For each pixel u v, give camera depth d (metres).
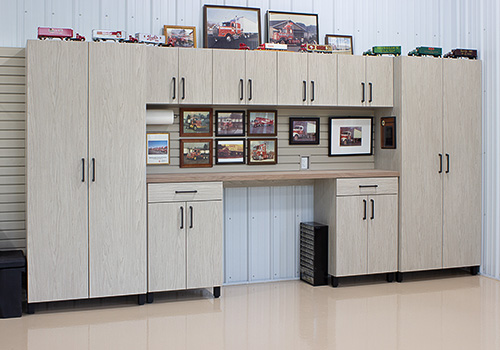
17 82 4.70
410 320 4.29
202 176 4.80
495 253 5.58
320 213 5.55
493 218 5.60
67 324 4.21
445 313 4.46
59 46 4.40
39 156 4.39
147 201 4.68
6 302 4.35
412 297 4.94
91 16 5.03
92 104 4.48
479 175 5.69
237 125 5.38
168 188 4.72
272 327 4.14
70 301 4.84
